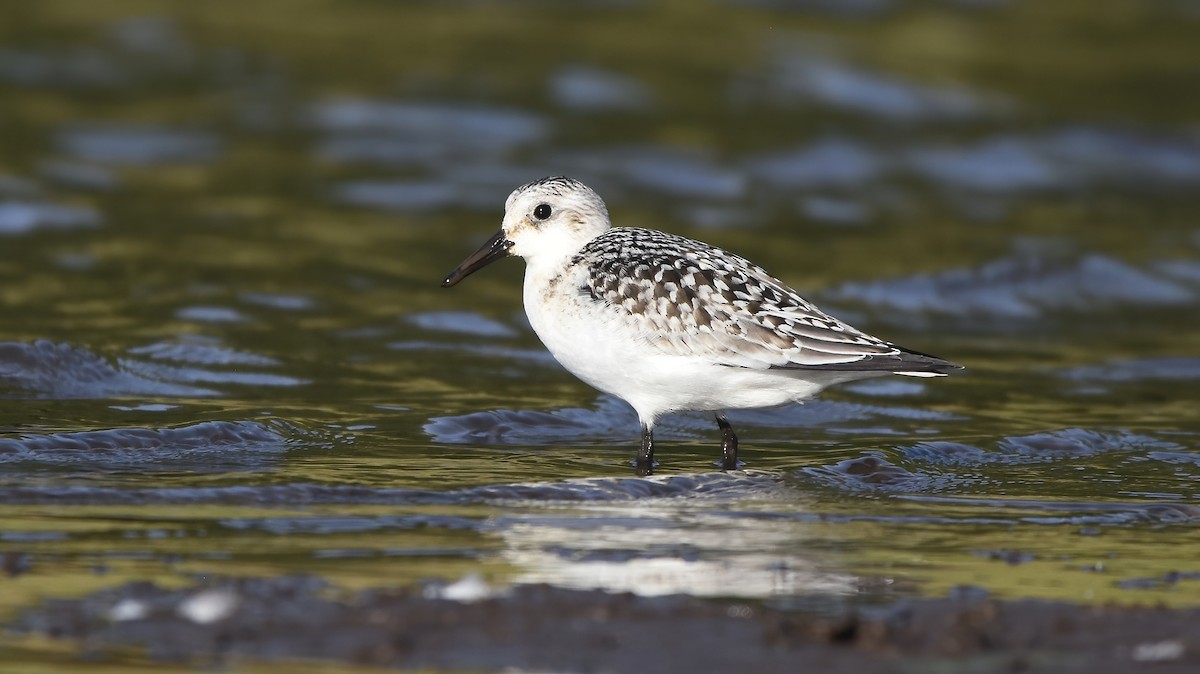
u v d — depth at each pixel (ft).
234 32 88.58
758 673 21.63
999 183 73.15
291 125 75.25
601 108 79.00
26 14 89.20
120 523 29.14
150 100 77.41
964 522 31.24
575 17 93.91
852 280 57.72
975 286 58.08
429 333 50.24
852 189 71.05
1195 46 93.91
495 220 64.34
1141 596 25.64
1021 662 22.09
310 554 27.35
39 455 34.63
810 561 27.81
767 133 77.20
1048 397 45.52
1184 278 60.13
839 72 85.46
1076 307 56.90
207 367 44.78
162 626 23.18
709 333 35.45
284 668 21.59
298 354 46.88
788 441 40.19
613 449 38.88
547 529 29.84
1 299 49.96
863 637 22.94
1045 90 85.10
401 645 22.47
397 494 32.35
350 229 62.13
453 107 78.02
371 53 85.87
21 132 71.31
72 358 43.68
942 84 85.10
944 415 43.29
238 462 34.86
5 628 22.94
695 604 24.75
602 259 37.37
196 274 54.54
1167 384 47.32
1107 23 98.43
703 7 96.48
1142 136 79.36
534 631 23.18
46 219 60.13
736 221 65.57
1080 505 33.04
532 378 46.32
